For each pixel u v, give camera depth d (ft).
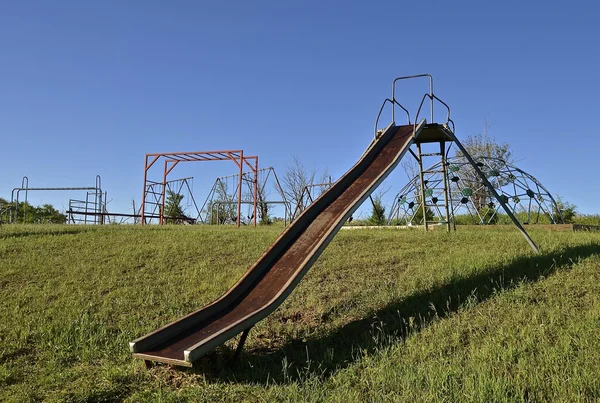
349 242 36.45
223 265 30.73
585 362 13.30
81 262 31.60
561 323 16.48
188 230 47.32
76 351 18.26
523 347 14.64
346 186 23.43
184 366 14.53
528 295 19.62
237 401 13.52
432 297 20.98
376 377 13.99
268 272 18.37
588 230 48.34
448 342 16.17
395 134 29.27
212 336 14.12
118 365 16.71
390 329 18.31
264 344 18.08
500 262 25.81
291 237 20.08
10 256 33.73
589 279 21.04
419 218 67.05
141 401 13.84
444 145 42.22
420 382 13.20
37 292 25.82
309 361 15.23
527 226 51.37
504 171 62.39
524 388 12.34
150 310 22.75
